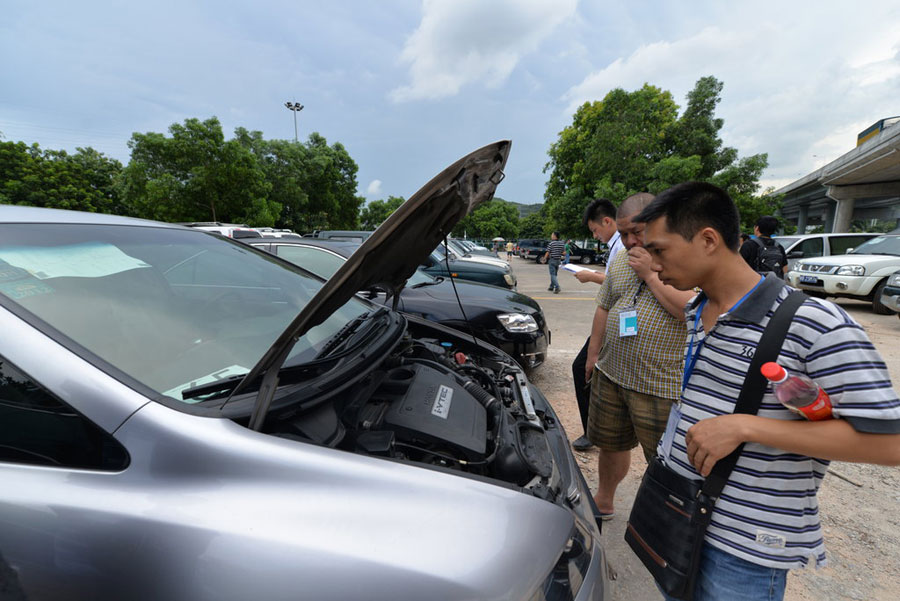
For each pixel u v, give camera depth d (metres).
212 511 0.95
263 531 0.93
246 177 24.16
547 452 1.52
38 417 1.05
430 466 1.13
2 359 1.07
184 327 1.44
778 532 1.01
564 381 4.63
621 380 2.09
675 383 1.93
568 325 7.43
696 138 24.02
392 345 1.68
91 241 1.57
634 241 1.85
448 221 1.67
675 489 1.14
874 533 2.42
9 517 0.98
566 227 26.39
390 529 0.96
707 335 1.10
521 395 1.97
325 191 36.16
